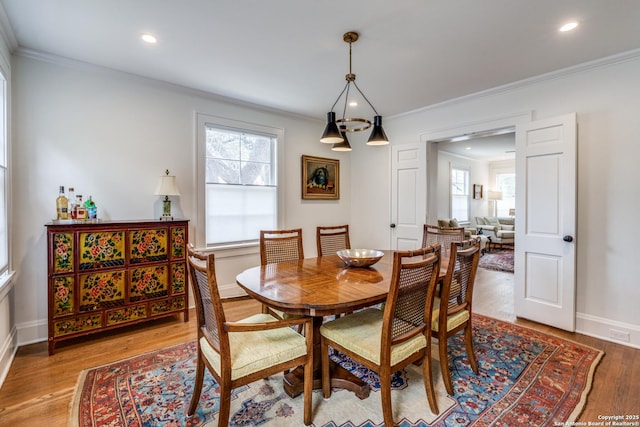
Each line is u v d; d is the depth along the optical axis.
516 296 3.08
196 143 3.37
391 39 2.26
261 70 2.80
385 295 1.67
